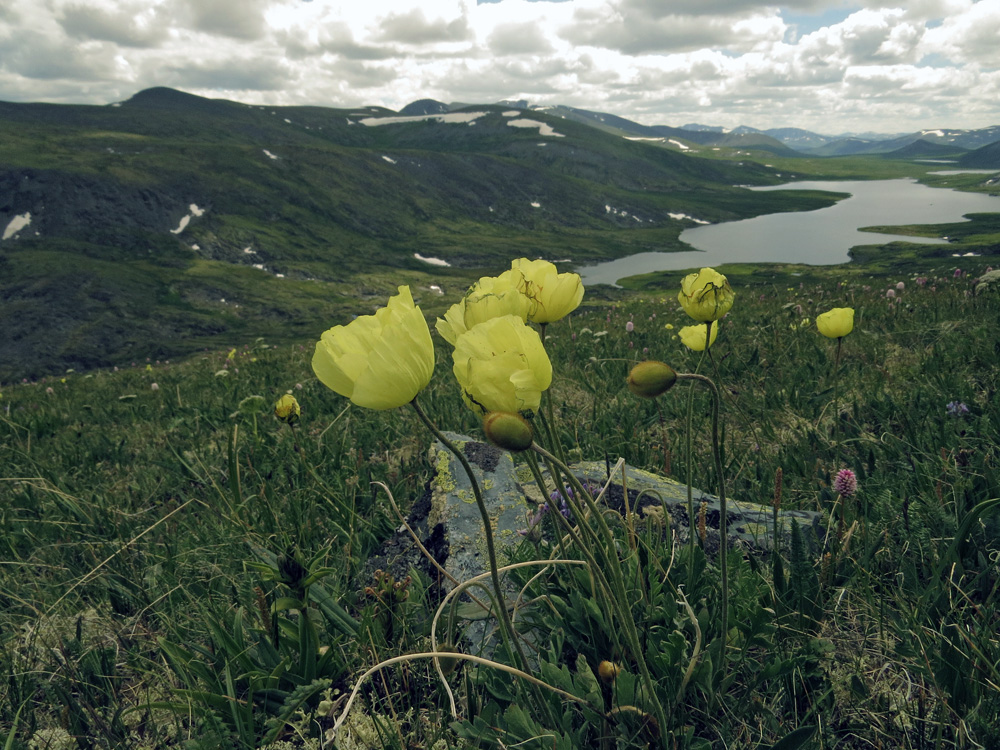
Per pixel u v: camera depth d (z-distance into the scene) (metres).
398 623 2.33
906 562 2.17
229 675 1.94
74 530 3.86
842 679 1.84
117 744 2.07
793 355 5.89
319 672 2.12
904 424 3.43
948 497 2.58
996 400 3.39
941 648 1.70
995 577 2.05
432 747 1.72
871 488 2.79
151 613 2.81
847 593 2.14
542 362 1.23
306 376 9.06
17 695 2.37
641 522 2.75
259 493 3.82
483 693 1.97
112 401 9.97
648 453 3.83
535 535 2.60
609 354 7.53
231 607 2.70
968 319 5.75
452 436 3.90
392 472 4.16
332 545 3.22
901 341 5.78
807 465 3.31
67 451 6.07
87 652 2.48
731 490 3.33
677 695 1.66
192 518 3.84
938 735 1.48
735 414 4.37
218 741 1.86
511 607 2.17
